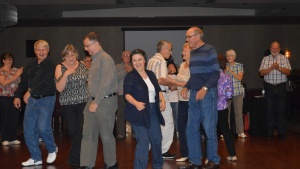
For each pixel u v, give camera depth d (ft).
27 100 18.44
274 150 21.95
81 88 16.81
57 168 18.08
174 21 47.60
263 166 17.72
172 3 42.42
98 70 15.62
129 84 14.73
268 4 41.34
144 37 48.42
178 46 48.03
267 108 27.09
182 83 17.85
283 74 26.73
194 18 46.57
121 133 27.61
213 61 16.03
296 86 37.91
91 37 15.69
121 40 48.65
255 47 49.44
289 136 27.61
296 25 49.37
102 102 15.52
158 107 15.25
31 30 48.55
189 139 16.79
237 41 49.44
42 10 41.88
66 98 16.79
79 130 16.83
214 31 49.24
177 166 18.03
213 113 16.30
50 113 18.49
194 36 16.34
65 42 48.70
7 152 22.63
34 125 18.61
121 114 27.40
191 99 16.58
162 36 48.24
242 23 48.14
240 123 27.07
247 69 49.47
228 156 20.11
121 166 18.34
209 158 16.84
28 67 18.67
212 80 15.85
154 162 15.80
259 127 28.37
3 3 36.91
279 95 26.78
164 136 19.51
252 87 49.42
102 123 15.64
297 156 20.11
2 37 48.44
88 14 45.21
